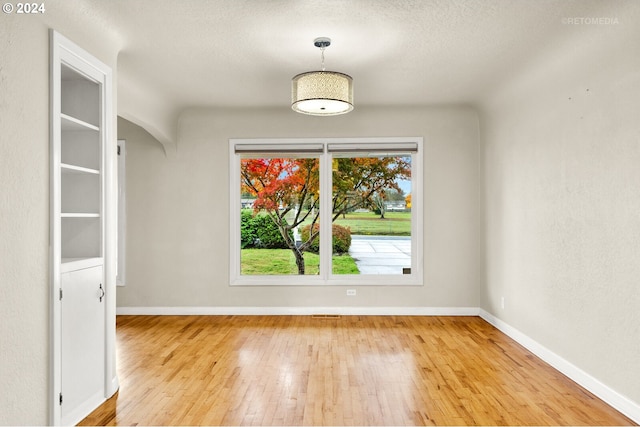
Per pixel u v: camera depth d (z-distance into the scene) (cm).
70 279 290
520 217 472
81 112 335
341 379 368
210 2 303
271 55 402
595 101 339
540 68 413
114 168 354
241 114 608
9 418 236
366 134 607
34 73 256
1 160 231
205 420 296
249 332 516
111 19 328
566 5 303
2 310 231
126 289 614
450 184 605
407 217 619
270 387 351
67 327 286
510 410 311
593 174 342
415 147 603
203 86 496
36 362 257
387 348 454
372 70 443
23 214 247
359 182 622
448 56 403
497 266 538
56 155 273
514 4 304
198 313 610
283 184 620
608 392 322
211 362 411
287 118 609
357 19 329
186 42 371
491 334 509
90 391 312
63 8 284
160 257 612
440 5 306
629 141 300
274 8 312
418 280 605
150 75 457
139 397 334
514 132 487
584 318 354
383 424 289
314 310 608
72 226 334
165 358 423
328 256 612
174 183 612
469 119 604
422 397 332
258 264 621
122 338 491
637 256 294
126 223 613
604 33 319
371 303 607
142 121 507
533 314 443
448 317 593
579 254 361
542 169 423
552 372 387
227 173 611
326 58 409
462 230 605
